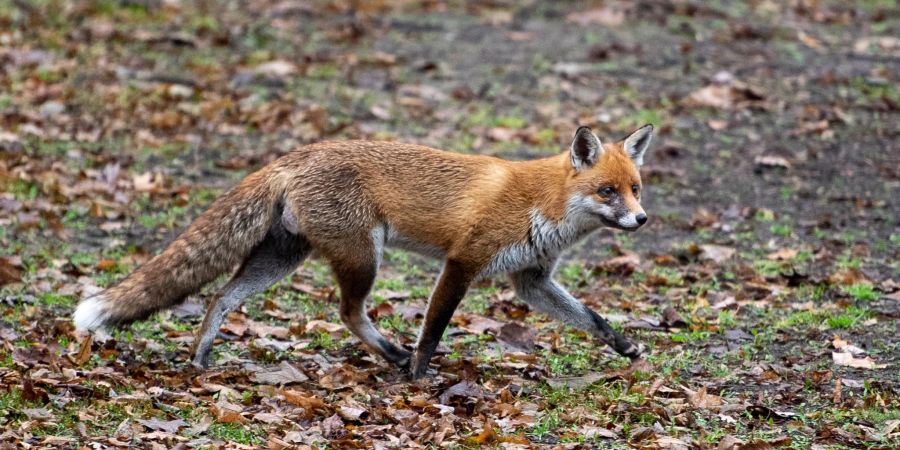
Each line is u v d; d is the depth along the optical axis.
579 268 13.80
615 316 12.16
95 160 16.08
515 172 10.81
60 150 16.42
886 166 17.36
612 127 18.52
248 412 9.22
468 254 10.50
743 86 20.38
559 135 18.06
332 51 21.53
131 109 18.09
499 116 18.88
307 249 10.73
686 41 22.97
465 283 10.56
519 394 9.96
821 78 20.84
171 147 16.94
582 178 10.75
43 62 19.67
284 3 24.06
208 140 17.33
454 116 18.81
